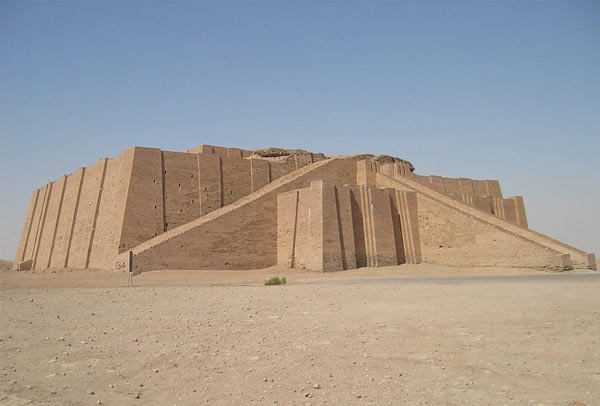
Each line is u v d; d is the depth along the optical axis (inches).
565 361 308.3
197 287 867.4
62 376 299.3
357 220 1350.9
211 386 276.1
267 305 579.8
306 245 1279.5
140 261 1165.7
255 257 1338.6
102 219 1492.4
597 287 684.7
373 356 329.7
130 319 492.4
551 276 949.8
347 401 247.6
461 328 411.8
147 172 1395.2
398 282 880.9
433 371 294.7
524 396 250.2
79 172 1759.4
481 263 1267.2
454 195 1724.9
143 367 316.8
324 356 331.6
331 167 1587.1
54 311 557.3
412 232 1440.7
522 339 368.2
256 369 305.6
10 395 262.1
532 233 1328.7
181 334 411.5
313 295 676.1
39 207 2119.8
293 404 245.1
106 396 262.5
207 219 1354.6
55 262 1790.1
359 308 539.5
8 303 637.9
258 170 1660.9
